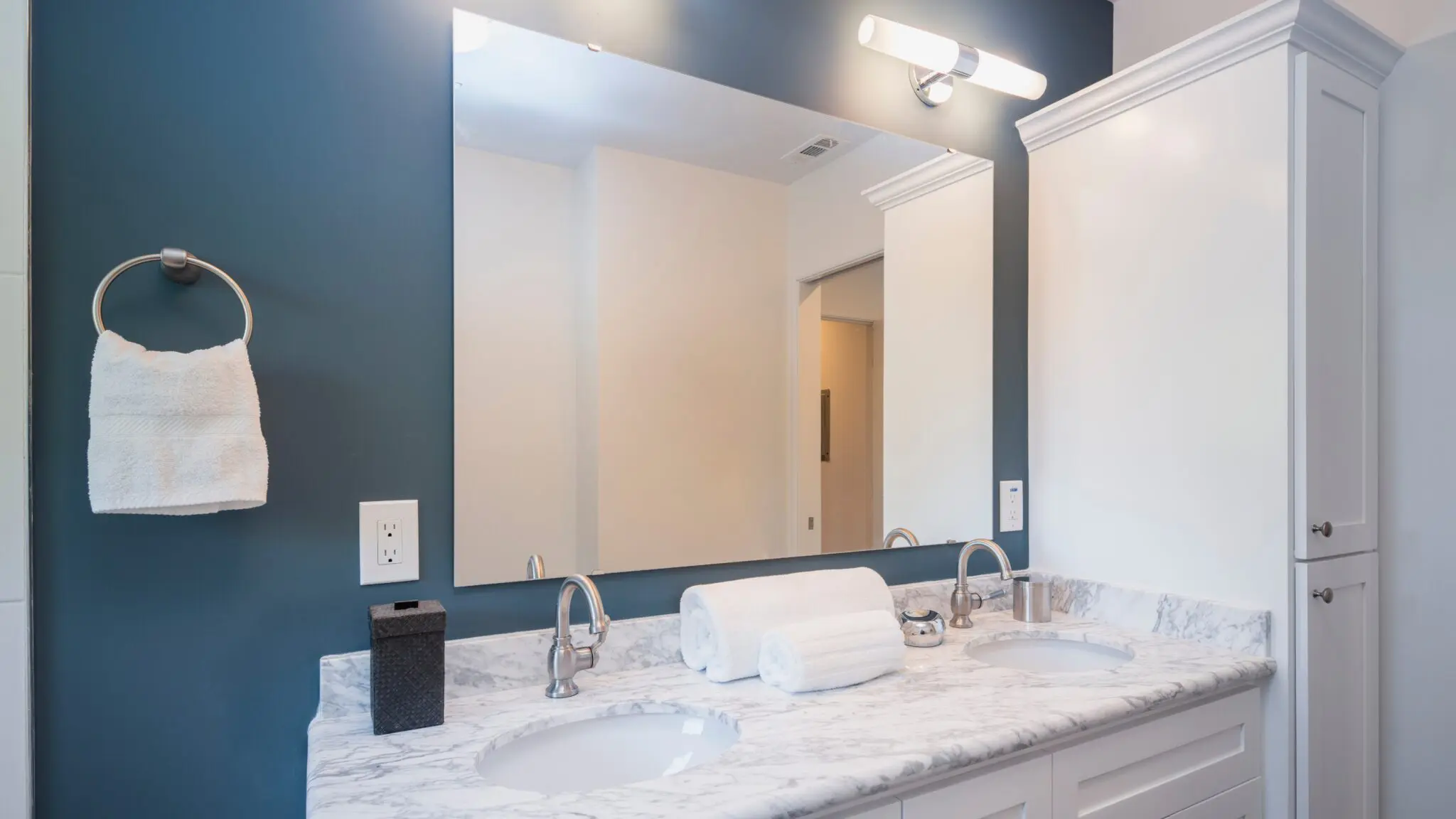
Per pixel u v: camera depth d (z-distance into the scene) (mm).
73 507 991
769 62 1552
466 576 1226
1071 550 1783
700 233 1472
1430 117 1527
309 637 1116
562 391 1323
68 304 997
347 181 1158
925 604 1675
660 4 1428
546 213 1318
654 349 1419
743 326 1518
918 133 1753
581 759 1108
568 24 1337
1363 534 1464
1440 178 1512
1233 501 1446
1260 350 1405
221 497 955
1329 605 1400
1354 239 1469
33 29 988
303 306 1124
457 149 1237
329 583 1131
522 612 1269
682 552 1432
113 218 1021
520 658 1224
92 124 1014
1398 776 1547
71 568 988
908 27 1473
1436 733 1499
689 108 1459
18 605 949
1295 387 1370
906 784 959
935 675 1270
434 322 1216
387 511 1167
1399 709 1551
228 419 971
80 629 991
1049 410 1843
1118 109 1673
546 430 1304
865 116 1678
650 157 1418
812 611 1319
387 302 1182
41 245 985
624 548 1371
